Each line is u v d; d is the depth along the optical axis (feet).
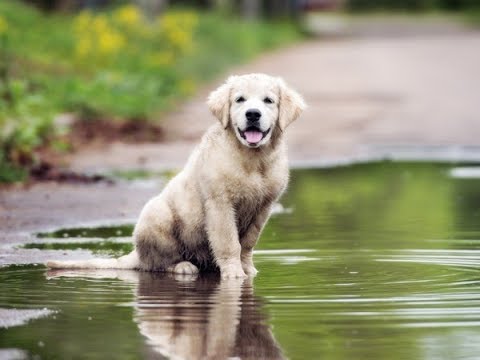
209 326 25.27
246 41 160.15
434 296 28.60
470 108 97.14
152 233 33.88
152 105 92.32
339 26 251.39
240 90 32.58
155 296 29.30
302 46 177.99
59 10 155.74
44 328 25.20
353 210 47.47
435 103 100.99
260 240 39.50
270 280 31.65
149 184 56.24
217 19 176.55
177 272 33.60
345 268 33.37
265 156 32.48
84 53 109.50
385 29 233.14
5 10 126.11
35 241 39.96
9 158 59.62
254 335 24.36
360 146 76.69
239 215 33.09
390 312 26.53
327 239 39.52
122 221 44.91
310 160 69.51
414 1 337.93
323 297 28.63
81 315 26.66
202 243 33.68
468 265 33.81
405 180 58.80
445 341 23.52
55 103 85.25
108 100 87.76
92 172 62.08
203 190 32.78
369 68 135.44
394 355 22.36
